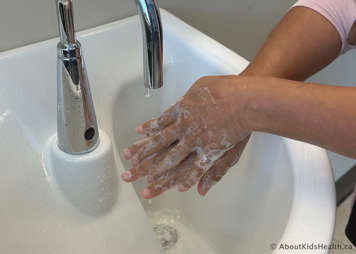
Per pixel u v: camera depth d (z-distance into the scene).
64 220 0.41
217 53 0.55
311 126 0.32
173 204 0.66
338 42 0.46
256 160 0.49
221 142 0.37
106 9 0.57
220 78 0.36
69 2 0.34
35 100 0.47
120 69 0.54
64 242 0.40
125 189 0.46
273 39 0.45
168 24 0.60
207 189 0.43
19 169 0.42
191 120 0.37
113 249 0.41
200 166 0.39
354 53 0.95
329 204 0.35
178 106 0.38
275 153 0.45
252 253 0.48
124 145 0.58
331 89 0.31
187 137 0.37
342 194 1.17
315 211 0.34
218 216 0.58
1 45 0.51
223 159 0.42
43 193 0.42
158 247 0.43
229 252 0.57
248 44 0.81
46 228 0.40
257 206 0.48
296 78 0.45
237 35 0.77
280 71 0.43
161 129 0.40
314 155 0.40
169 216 0.65
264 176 0.47
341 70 0.97
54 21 0.53
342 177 1.16
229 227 0.56
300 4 0.46
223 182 0.56
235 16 0.74
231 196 0.55
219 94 0.35
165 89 0.60
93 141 0.41
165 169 0.39
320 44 0.45
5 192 0.40
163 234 0.62
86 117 0.40
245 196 0.52
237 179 0.53
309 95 0.31
